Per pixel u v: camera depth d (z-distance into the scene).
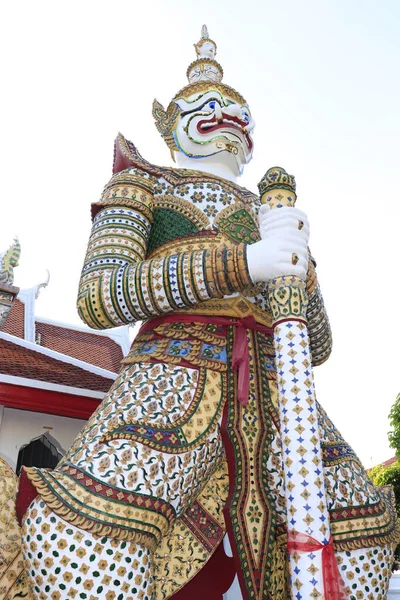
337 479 3.88
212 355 3.91
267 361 4.13
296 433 3.40
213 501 3.73
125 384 3.79
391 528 3.91
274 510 3.62
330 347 4.98
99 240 4.26
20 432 5.44
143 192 4.50
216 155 5.18
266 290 4.30
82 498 3.05
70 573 2.91
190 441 3.51
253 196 4.98
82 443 3.45
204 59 5.89
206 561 3.54
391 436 20.59
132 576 3.02
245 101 5.58
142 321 4.48
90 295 3.98
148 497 3.18
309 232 4.00
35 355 6.30
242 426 3.72
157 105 5.60
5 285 5.64
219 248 3.86
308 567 3.12
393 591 6.78
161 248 4.45
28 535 3.02
